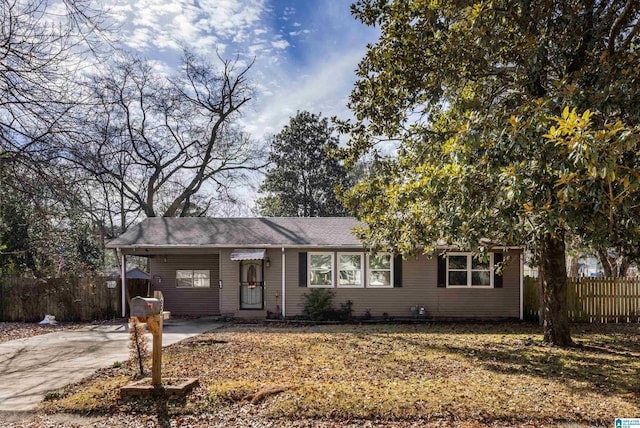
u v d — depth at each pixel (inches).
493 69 389.7
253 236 698.8
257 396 255.0
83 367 344.5
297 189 1567.4
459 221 302.4
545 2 325.7
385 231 470.9
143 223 771.4
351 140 441.4
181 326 594.2
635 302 626.5
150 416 233.8
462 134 300.2
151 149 1131.9
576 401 252.5
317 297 651.5
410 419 226.5
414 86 385.4
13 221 666.2
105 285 700.0
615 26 334.0
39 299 685.3
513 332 533.0
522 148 272.4
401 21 366.0
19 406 250.7
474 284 657.6
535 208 256.4
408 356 378.9
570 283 622.2
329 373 314.2
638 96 279.7
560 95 284.2
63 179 337.4
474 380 298.7
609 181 220.2
